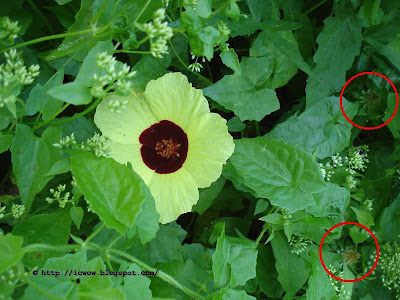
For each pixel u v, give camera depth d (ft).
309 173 0.78
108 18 0.64
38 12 0.73
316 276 0.77
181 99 0.70
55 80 0.62
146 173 0.71
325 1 0.88
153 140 0.72
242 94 0.78
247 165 0.78
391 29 0.88
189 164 0.71
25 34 0.75
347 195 0.85
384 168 0.97
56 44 0.76
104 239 0.70
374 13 0.81
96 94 0.53
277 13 0.84
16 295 0.62
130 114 0.70
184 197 0.71
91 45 0.65
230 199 0.90
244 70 0.79
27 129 0.59
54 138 0.61
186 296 0.69
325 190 0.83
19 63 0.55
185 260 0.79
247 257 0.72
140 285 0.56
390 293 0.97
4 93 0.53
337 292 0.89
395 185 0.98
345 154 0.92
